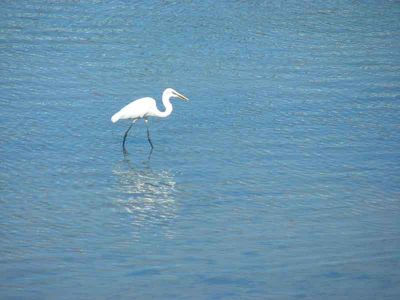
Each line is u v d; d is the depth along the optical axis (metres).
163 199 20.47
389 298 15.55
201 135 25.34
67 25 37.09
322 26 38.00
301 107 27.80
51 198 20.38
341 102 28.34
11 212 19.45
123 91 29.25
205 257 17.27
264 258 17.22
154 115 24.80
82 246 17.72
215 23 37.91
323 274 16.53
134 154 23.78
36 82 29.89
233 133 25.44
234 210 19.81
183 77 30.84
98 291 15.71
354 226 18.88
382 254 17.42
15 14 38.69
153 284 16.05
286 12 40.22
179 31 36.53
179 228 18.75
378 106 27.95
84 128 25.78
